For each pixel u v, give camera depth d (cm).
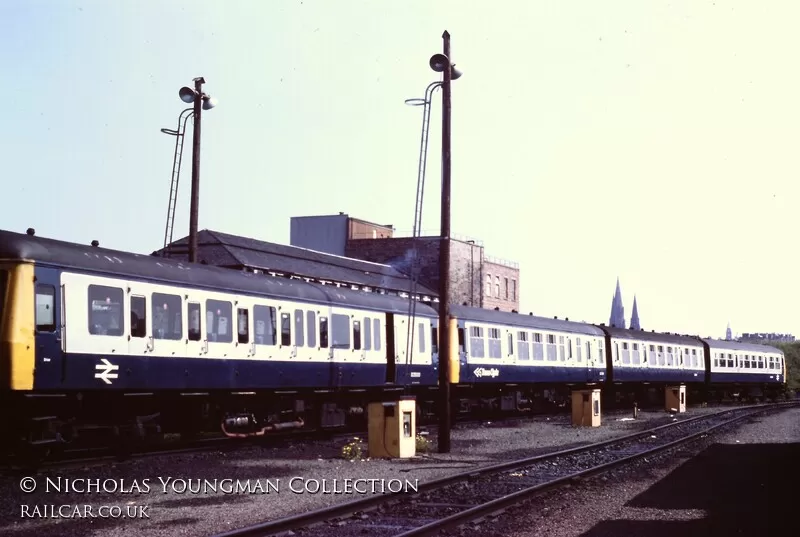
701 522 1109
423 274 5650
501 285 6406
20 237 1567
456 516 1048
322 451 1986
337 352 2423
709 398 6056
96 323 1667
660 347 5038
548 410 3944
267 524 962
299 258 4428
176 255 3928
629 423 3216
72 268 1622
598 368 4256
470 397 3275
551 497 1291
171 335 1856
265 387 2142
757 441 2347
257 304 2131
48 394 1591
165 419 1933
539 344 3700
